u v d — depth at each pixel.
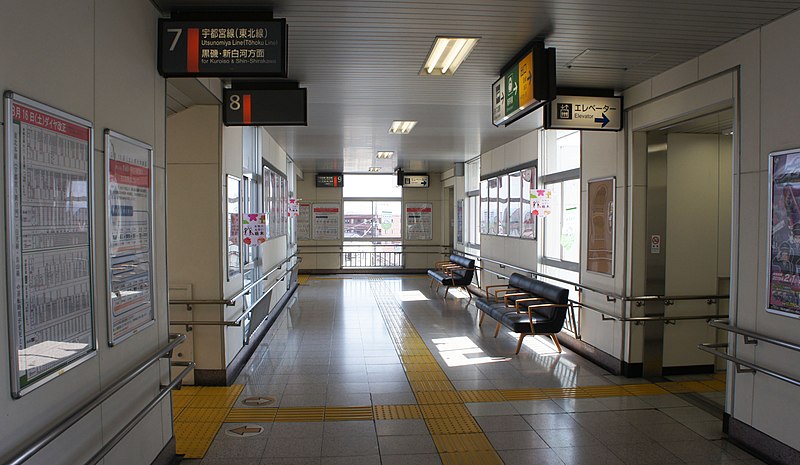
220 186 5.26
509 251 9.65
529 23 3.71
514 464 3.61
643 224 5.55
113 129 2.77
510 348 7.01
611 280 5.89
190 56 3.41
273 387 5.28
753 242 3.77
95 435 2.55
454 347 7.06
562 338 7.21
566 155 7.36
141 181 3.12
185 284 5.23
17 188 1.90
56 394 2.18
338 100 6.10
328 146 10.29
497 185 10.49
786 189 3.45
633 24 3.71
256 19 3.44
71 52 2.32
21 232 1.92
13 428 1.88
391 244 17.31
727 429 4.09
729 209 5.80
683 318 5.57
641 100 5.25
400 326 8.52
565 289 6.64
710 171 5.75
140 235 3.11
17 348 1.89
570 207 7.26
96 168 2.57
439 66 4.81
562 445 3.93
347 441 3.96
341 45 4.15
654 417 4.51
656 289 5.62
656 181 5.55
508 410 4.65
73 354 2.30
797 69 3.41
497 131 8.42
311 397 4.97
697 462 3.67
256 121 5.05
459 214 14.33
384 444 3.92
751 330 3.78
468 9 3.46
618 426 4.30
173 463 3.60
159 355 3.12
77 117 2.34
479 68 4.80
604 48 4.22
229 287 5.55
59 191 2.19
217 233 5.26
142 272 3.13
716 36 3.93
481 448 3.87
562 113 5.41
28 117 1.97
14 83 1.91
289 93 5.05
